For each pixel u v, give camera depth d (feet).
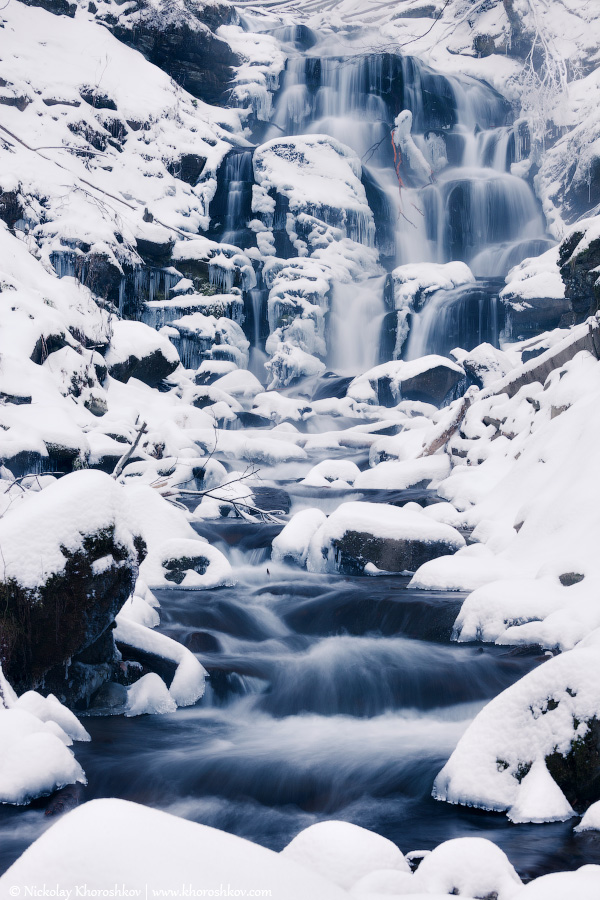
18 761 14.24
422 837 13.17
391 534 31.50
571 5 124.57
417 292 82.28
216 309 77.92
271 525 36.94
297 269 85.92
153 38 99.35
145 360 59.31
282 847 13.57
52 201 68.28
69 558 17.40
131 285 71.26
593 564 24.72
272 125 108.68
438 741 17.90
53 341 46.93
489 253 97.35
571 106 111.34
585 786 13.55
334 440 58.80
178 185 85.66
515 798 13.88
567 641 21.01
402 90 108.99
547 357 41.73
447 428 46.78
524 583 24.16
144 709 19.48
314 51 122.11
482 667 21.01
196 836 4.72
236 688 21.12
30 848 4.68
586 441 30.99
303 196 91.25
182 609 26.00
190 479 44.19
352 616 26.18
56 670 18.43
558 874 8.23
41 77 80.59
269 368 79.71
